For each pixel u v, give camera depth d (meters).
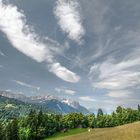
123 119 177.38
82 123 180.12
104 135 75.56
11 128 157.25
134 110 184.00
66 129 170.62
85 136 87.69
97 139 71.88
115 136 69.06
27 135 153.25
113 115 182.12
